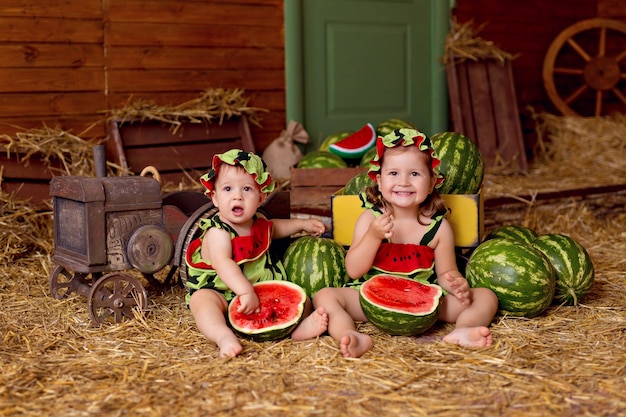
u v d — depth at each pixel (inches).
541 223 247.6
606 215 267.6
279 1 267.0
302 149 275.9
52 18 227.6
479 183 175.3
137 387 112.3
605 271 187.9
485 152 299.0
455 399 106.9
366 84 290.2
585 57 342.3
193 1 250.7
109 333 140.6
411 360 122.8
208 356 126.2
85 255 146.4
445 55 301.9
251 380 114.7
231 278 136.6
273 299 138.9
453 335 131.3
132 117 237.6
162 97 247.8
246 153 142.6
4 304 159.8
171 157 244.5
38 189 219.6
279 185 246.8
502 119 304.3
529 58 334.3
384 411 103.3
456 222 158.1
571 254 153.6
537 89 339.3
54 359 125.3
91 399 108.3
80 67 233.3
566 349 127.6
